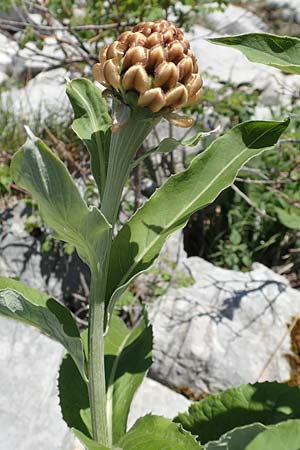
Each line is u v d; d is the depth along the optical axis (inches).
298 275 188.5
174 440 64.4
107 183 58.5
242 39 61.6
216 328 138.4
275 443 80.5
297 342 138.6
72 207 49.7
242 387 93.2
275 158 179.3
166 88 50.9
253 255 188.7
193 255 193.8
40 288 164.9
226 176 63.5
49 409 116.2
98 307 62.6
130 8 157.9
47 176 47.6
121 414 75.7
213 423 92.6
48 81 243.8
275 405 90.8
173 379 134.4
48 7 168.7
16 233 167.9
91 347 64.4
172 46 50.9
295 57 60.9
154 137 192.9
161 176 192.7
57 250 165.5
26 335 127.9
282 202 175.8
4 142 205.9
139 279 157.8
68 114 215.5
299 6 331.9
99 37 165.9
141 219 65.4
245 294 147.9
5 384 118.7
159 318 142.4
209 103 187.0
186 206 65.2
